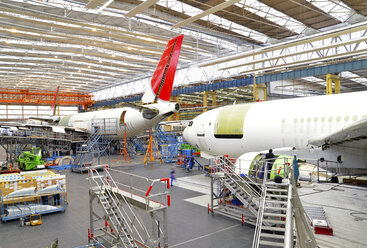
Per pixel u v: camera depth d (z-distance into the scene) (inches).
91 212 476.7
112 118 1606.8
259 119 866.8
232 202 627.5
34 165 1280.8
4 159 1764.3
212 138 1009.5
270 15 1472.7
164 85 1112.8
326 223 412.8
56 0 1267.2
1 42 1649.9
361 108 685.9
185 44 1843.0
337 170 714.8
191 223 549.6
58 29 1617.9
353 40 1103.6
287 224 126.0
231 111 970.1
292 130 785.6
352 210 478.9
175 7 1391.5
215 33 1707.7
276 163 613.9
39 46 1780.3
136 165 1375.5
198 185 901.8
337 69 1632.6
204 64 1621.6
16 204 636.1
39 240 484.4
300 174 716.0
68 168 1325.0
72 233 513.7
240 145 924.6
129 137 1732.3
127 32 1380.4
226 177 601.6
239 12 1429.6
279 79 1897.1
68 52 1854.1
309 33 1684.3
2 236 503.5
